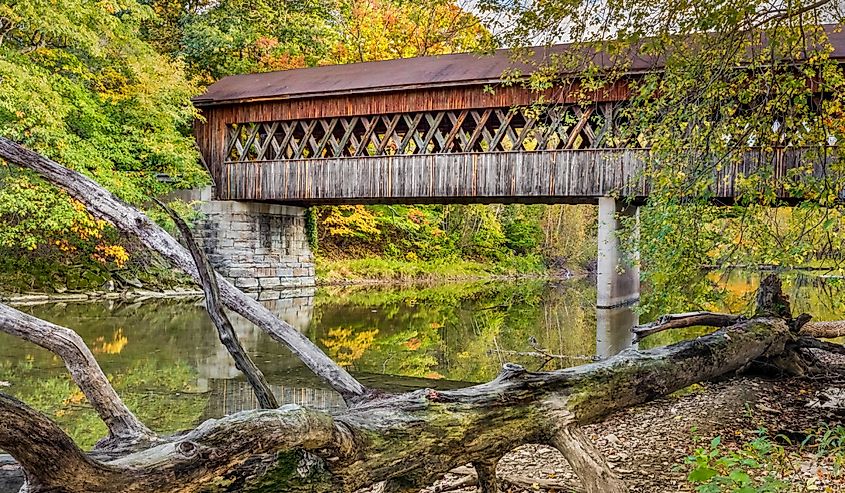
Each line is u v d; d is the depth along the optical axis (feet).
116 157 50.96
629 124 19.97
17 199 41.68
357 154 53.52
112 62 53.88
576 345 28.89
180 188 58.54
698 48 16.75
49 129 42.34
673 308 20.57
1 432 4.75
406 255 91.35
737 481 8.62
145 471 5.59
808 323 21.86
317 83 54.80
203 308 43.52
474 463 8.87
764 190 16.35
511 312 45.21
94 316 37.99
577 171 45.62
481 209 100.89
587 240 112.57
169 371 22.57
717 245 18.99
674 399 16.51
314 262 72.79
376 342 30.71
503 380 9.48
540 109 25.23
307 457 7.02
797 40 14.92
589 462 9.27
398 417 7.91
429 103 50.11
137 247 52.85
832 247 15.25
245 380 21.11
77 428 15.05
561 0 15.51
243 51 80.48
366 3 75.61
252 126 58.39
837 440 12.26
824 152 15.05
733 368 15.79
